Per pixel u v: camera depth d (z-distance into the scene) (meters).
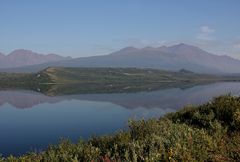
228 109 12.41
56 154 8.88
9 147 41.12
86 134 48.44
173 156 7.87
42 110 90.06
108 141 9.63
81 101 115.12
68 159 8.20
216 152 8.71
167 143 8.63
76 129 53.97
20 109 94.19
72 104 105.31
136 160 7.53
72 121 64.81
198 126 11.73
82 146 9.13
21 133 52.03
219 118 12.08
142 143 8.70
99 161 7.84
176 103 95.12
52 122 64.44
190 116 13.24
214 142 9.15
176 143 8.36
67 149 9.11
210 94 123.56
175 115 13.95
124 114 74.12
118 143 9.00
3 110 92.31
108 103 104.69
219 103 13.33
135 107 89.38
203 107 13.64
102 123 60.06
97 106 96.25
